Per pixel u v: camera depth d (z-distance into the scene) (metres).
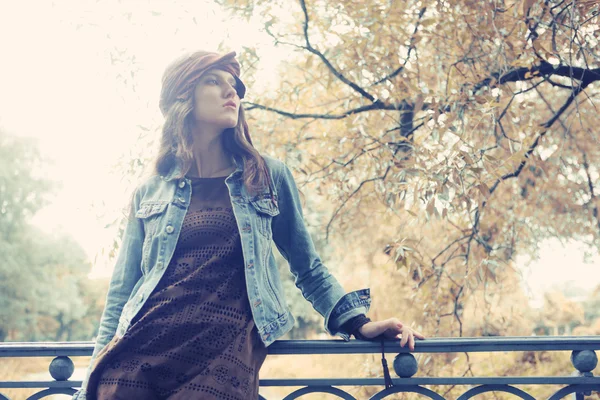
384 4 4.43
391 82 4.47
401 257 3.39
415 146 3.91
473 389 1.81
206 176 1.90
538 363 6.30
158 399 1.59
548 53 3.68
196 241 1.75
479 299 6.04
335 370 10.25
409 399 5.15
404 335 1.78
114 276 1.85
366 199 5.38
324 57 4.86
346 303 1.86
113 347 1.63
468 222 5.19
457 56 4.46
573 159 5.93
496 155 4.55
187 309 1.65
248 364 1.66
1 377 20.72
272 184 1.93
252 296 1.70
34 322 27.61
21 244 27.45
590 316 9.33
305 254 1.92
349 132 4.81
